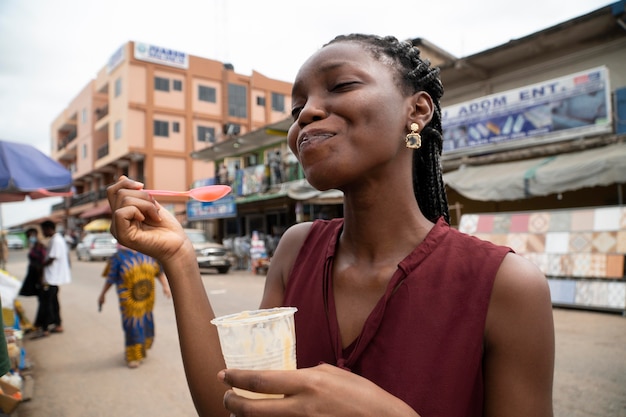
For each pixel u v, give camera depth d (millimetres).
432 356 791
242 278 14281
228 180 19562
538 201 11242
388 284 853
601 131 9070
